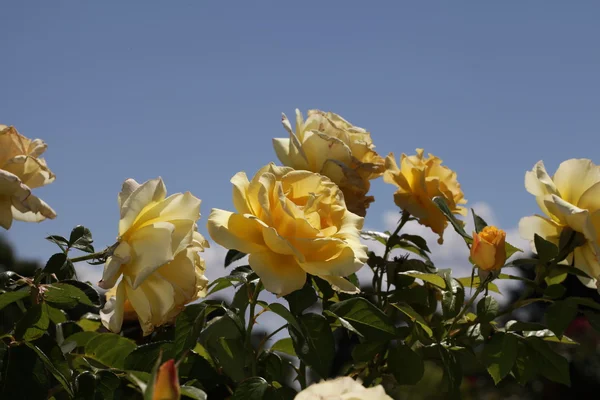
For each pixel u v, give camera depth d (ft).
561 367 3.22
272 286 2.85
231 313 2.94
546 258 3.28
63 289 2.85
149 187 2.82
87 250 3.06
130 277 2.81
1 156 2.92
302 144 3.44
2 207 2.88
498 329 3.26
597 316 3.18
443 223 3.55
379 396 2.02
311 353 2.91
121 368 2.98
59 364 2.80
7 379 2.72
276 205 2.94
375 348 3.18
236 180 3.00
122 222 2.79
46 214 2.90
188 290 2.89
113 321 2.86
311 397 1.99
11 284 2.90
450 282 3.31
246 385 2.86
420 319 3.18
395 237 3.52
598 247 3.22
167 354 2.93
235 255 3.18
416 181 3.55
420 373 3.15
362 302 3.00
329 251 2.93
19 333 2.77
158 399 1.83
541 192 3.42
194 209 2.87
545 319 3.17
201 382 3.01
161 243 2.79
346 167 3.38
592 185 3.31
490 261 3.15
